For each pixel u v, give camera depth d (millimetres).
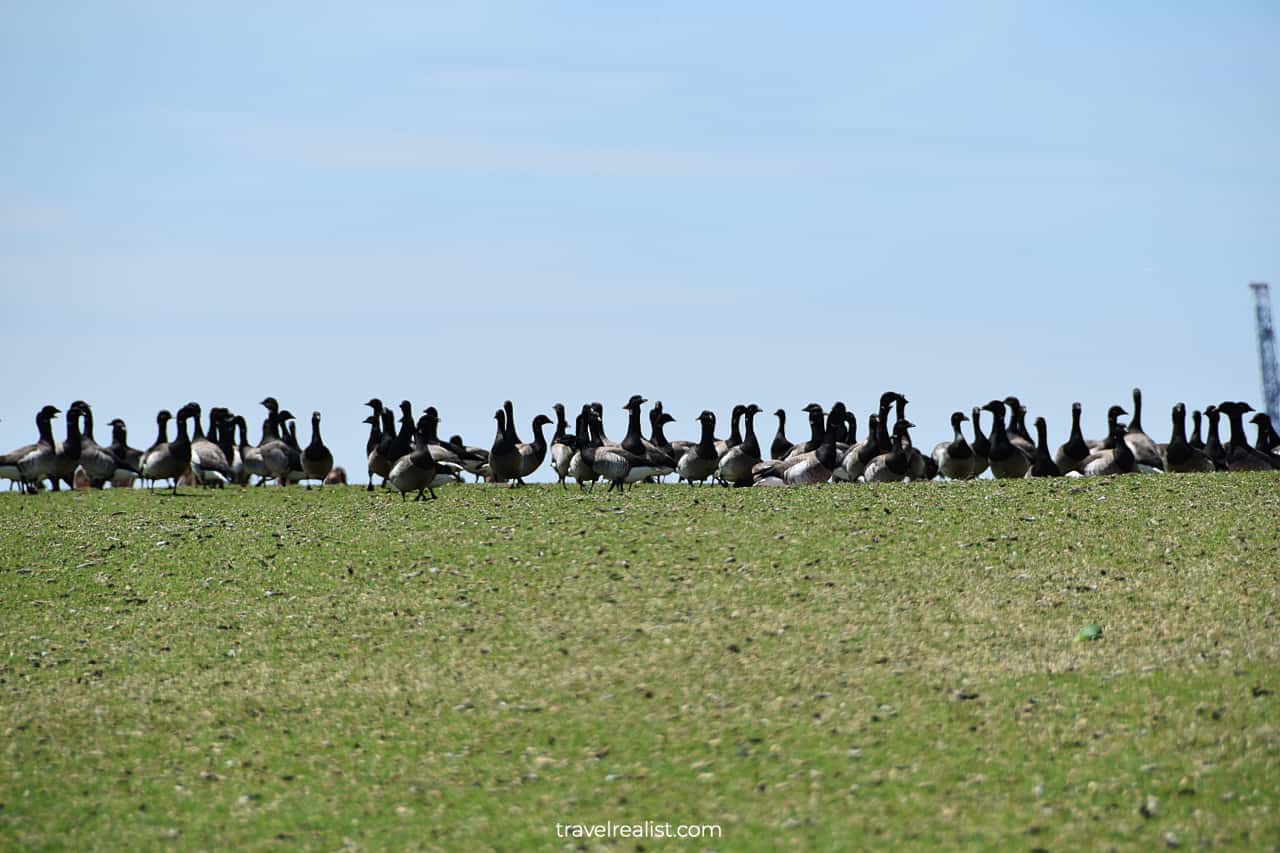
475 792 39469
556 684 45594
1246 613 48594
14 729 45344
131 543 66125
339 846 37312
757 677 44938
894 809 36656
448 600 54375
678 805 37781
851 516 62562
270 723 44938
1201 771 37312
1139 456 89625
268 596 57000
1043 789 37188
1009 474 89375
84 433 97938
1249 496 63719
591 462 79812
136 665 50656
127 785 41281
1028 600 50844
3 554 65250
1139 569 53688
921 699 42719
